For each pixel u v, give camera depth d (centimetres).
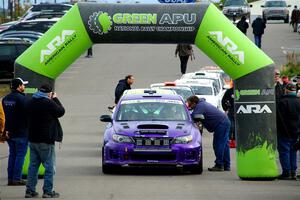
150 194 3391
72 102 7606
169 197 3316
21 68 3828
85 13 3775
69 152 4859
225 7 13350
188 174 4009
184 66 9056
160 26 3750
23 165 3716
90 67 10044
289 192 3450
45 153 3288
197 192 3447
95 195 3366
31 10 12100
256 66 3766
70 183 3694
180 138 3922
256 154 3812
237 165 3853
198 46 3812
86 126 6184
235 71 3781
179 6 3759
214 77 6756
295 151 3834
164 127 3966
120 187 3575
